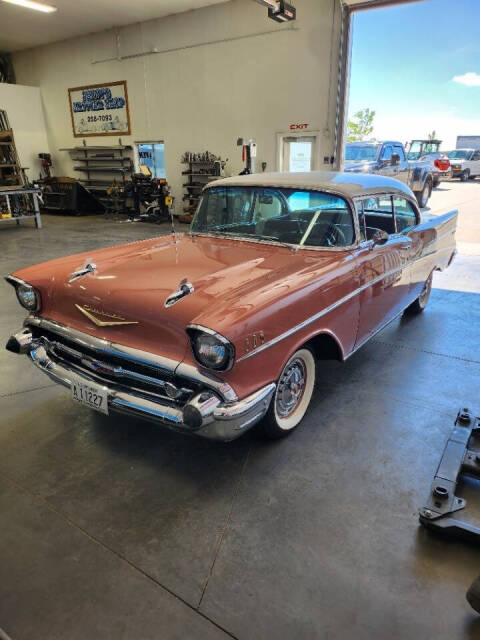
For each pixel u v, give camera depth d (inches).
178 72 411.8
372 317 117.0
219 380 70.6
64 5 374.6
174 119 431.2
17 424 100.9
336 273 93.5
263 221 112.1
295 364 93.5
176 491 80.3
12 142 491.2
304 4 329.1
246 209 115.0
